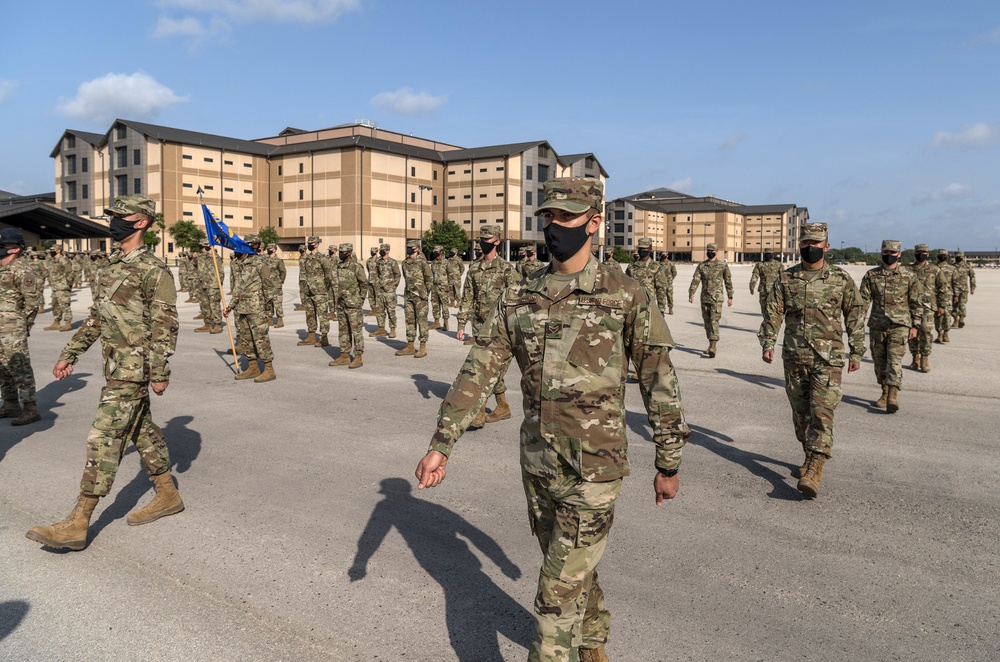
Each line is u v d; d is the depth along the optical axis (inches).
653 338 99.3
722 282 470.6
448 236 3176.7
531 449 101.8
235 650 124.5
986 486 213.5
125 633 130.0
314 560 160.7
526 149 3371.1
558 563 96.7
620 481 99.6
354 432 277.9
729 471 228.5
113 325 167.5
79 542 163.5
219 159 3191.4
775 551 166.9
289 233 3331.7
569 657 94.7
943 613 138.0
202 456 244.2
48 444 259.1
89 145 3329.2
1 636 128.6
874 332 319.3
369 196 3147.1
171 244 3026.6
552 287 101.2
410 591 146.0
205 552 165.0
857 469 230.4
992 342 557.6
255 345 387.2
